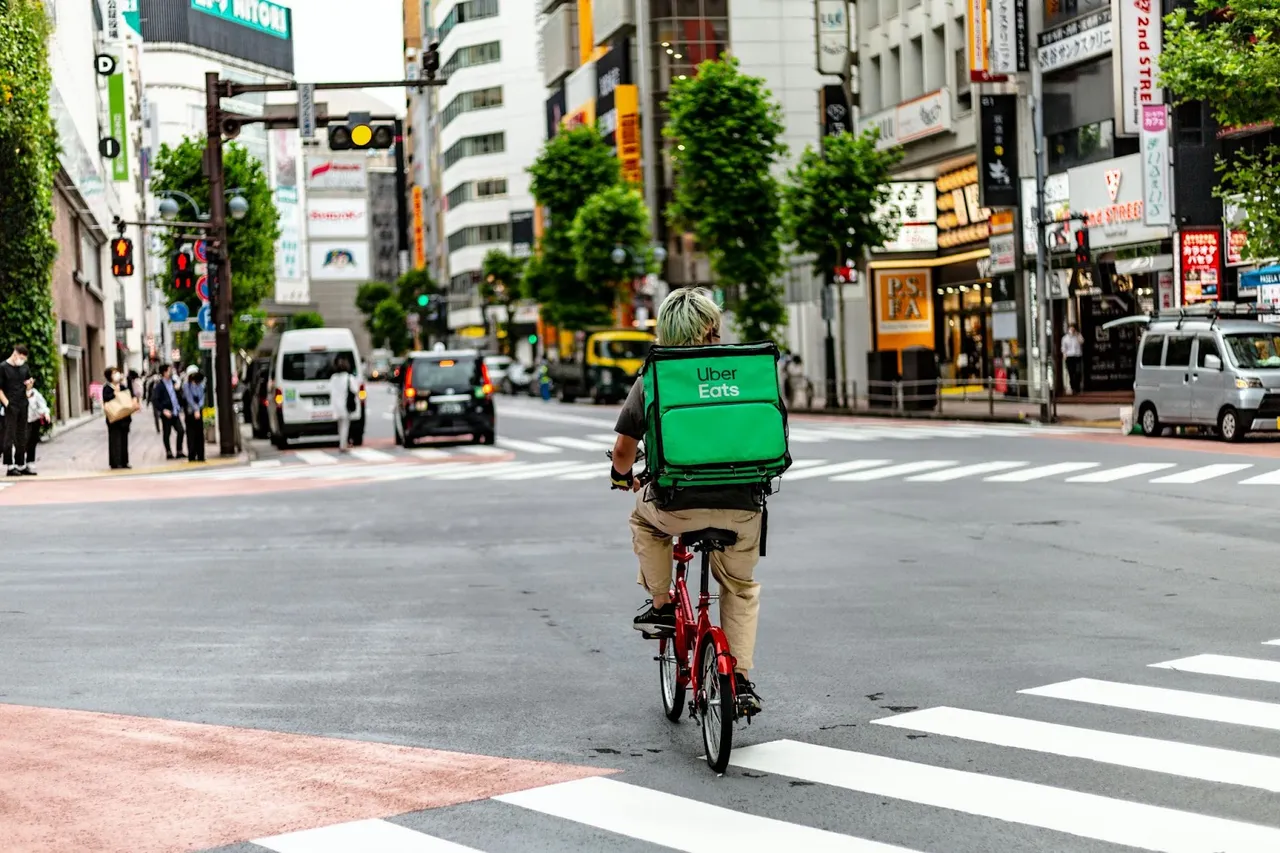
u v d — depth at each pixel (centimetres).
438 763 662
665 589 705
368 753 682
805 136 7556
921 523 1582
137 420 5678
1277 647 889
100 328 6856
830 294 4812
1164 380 2867
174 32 15825
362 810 588
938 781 610
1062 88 4256
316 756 678
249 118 3259
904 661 870
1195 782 598
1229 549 1317
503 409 5706
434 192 15650
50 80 3884
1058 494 1833
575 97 9350
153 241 7906
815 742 684
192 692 831
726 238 5234
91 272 6344
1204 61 2705
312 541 1602
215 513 1941
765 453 616
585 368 6494
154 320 11569
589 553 1441
